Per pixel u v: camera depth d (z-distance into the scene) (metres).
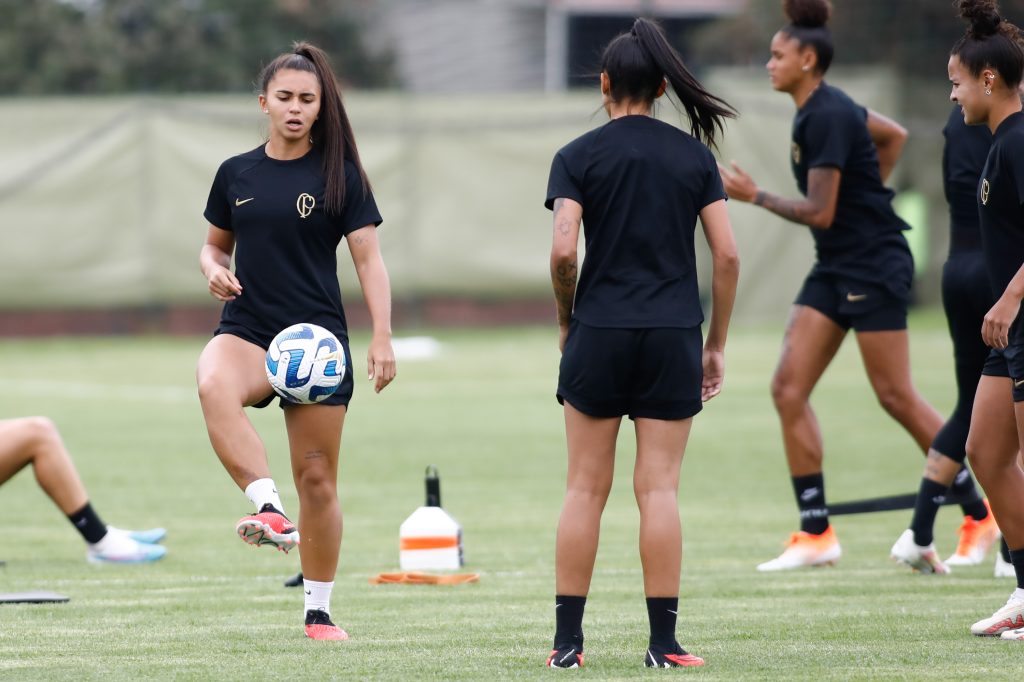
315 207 20.09
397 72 119.75
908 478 40.22
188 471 42.78
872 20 102.25
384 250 92.88
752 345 82.44
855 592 24.80
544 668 18.17
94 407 59.59
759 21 121.31
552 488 39.50
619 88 18.28
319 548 20.53
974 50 20.03
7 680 17.61
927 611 22.75
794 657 18.91
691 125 18.84
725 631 21.00
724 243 18.08
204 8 114.06
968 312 25.28
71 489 28.06
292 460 20.20
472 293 93.69
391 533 32.22
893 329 28.22
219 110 91.56
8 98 108.12
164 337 93.56
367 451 47.41
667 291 17.94
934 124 96.31
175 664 18.61
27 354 83.75
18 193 90.62
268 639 20.47
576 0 127.69
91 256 91.56
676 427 18.14
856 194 28.23
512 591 24.95
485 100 92.94
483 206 93.25
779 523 33.53
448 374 72.75
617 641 20.36
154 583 25.92
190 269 92.19
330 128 20.31
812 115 28.05
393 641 20.31
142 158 91.50
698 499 37.41
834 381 67.50
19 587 25.52
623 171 17.88
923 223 97.62
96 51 110.94
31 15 110.44
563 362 18.23
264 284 20.20
